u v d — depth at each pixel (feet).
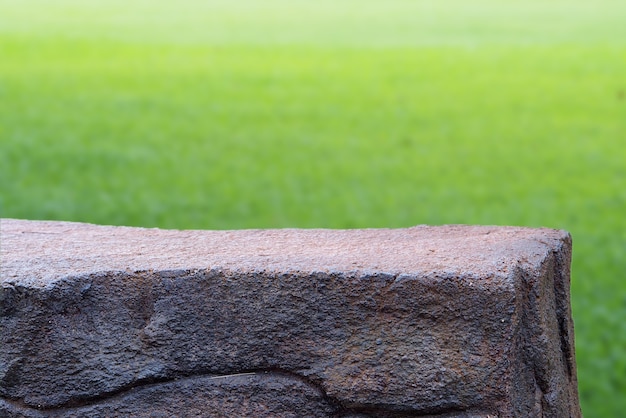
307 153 25.30
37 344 6.82
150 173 23.18
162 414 6.88
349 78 34.50
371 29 47.73
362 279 6.58
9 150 24.40
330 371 6.68
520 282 6.69
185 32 45.78
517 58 37.78
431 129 27.66
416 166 24.14
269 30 47.14
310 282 6.64
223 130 27.27
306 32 46.50
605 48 39.32
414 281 6.51
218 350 6.79
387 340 6.59
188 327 6.80
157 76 34.30
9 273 6.86
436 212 20.68
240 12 55.36
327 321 6.66
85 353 6.84
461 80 34.04
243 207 21.03
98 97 30.71
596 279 17.08
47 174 22.81
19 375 6.86
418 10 56.80
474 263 6.70
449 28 47.75
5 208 20.16
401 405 6.61
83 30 45.32
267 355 6.75
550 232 7.80
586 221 20.01
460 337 6.49
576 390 7.80
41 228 8.37
